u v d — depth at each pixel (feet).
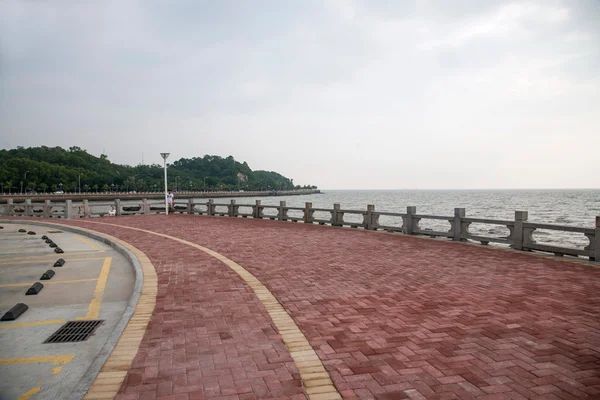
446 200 432.25
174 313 17.88
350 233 51.01
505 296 20.92
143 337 15.05
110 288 24.63
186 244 39.99
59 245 42.98
